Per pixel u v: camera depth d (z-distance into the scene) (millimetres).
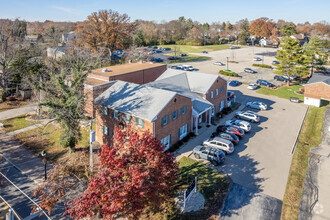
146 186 15148
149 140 17547
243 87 58906
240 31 156750
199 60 93688
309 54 64312
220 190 22062
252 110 43844
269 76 69375
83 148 29281
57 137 31875
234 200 20906
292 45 58125
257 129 35469
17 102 45000
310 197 21422
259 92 54875
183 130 31500
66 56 52625
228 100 45219
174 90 35438
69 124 26453
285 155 28125
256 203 20594
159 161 16703
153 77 48594
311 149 29969
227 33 165250
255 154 28297
